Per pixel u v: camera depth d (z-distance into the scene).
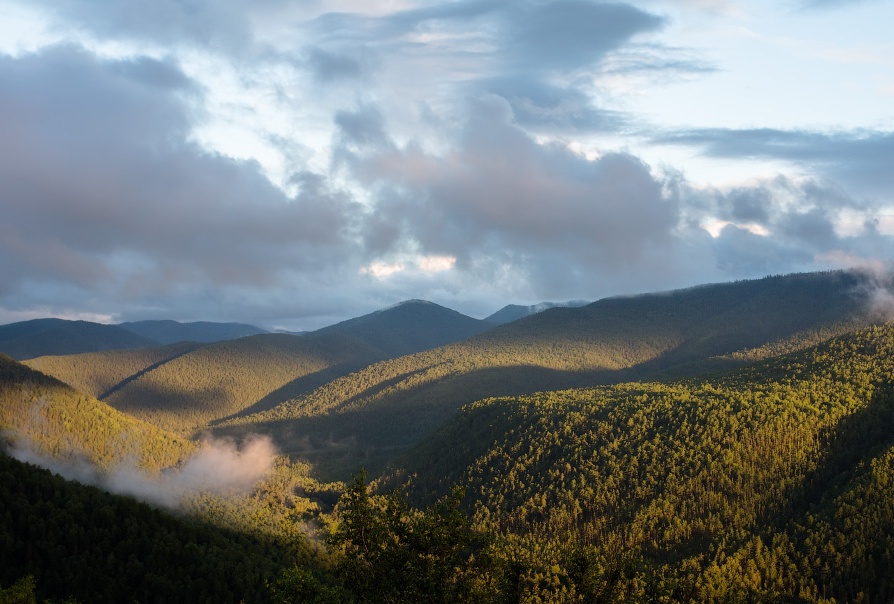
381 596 78.81
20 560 178.62
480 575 82.25
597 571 93.50
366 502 81.62
